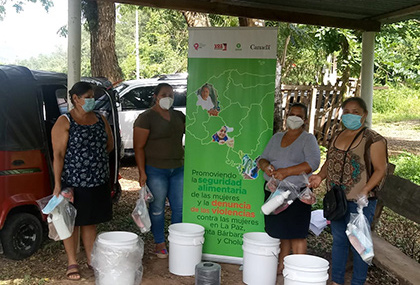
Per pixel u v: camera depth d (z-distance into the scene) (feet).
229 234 18.11
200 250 17.19
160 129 17.60
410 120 80.07
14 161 17.65
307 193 15.19
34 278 16.48
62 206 15.57
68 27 18.07
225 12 20.77
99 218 16.35
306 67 61.52
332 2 20.15
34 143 18.38
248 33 17.35
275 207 15.30
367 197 13.88
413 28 43.98
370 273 17.60
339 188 14.15
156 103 17.81
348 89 47.39
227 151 17.83
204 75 17.75
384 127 71.56
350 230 13.67
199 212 18.26
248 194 17.79
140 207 17.22
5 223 17.87
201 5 20.38
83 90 15.49
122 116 37.93
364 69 23.66
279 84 25.90
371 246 13.58
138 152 17.66
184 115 18.83
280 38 42.22
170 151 17.92
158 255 18.71
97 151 16.11
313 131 46.85
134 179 35.27
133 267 15.46
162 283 16.25
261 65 17.38
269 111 17.44
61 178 15.92
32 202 18.12
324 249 20.03
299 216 15.53
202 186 18.13
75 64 18.16
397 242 20.71
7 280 16.38
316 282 13.65
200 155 18.04
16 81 18.17
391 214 25.54
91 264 15.70
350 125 14.01
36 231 18.84
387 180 18.69
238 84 17.56
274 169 15.85
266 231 16.12
